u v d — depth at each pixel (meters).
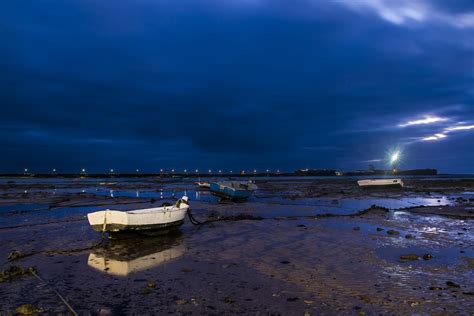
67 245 15.70
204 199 42.78
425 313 8.31
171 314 8.30
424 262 12.84
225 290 9.92
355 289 9.98
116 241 16.50
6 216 24.89
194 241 16.70
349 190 59.59
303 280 10.78
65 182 90.56
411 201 39.56
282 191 56.88
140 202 36.06
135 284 10.47
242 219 24.05
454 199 42.19
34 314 8.26
